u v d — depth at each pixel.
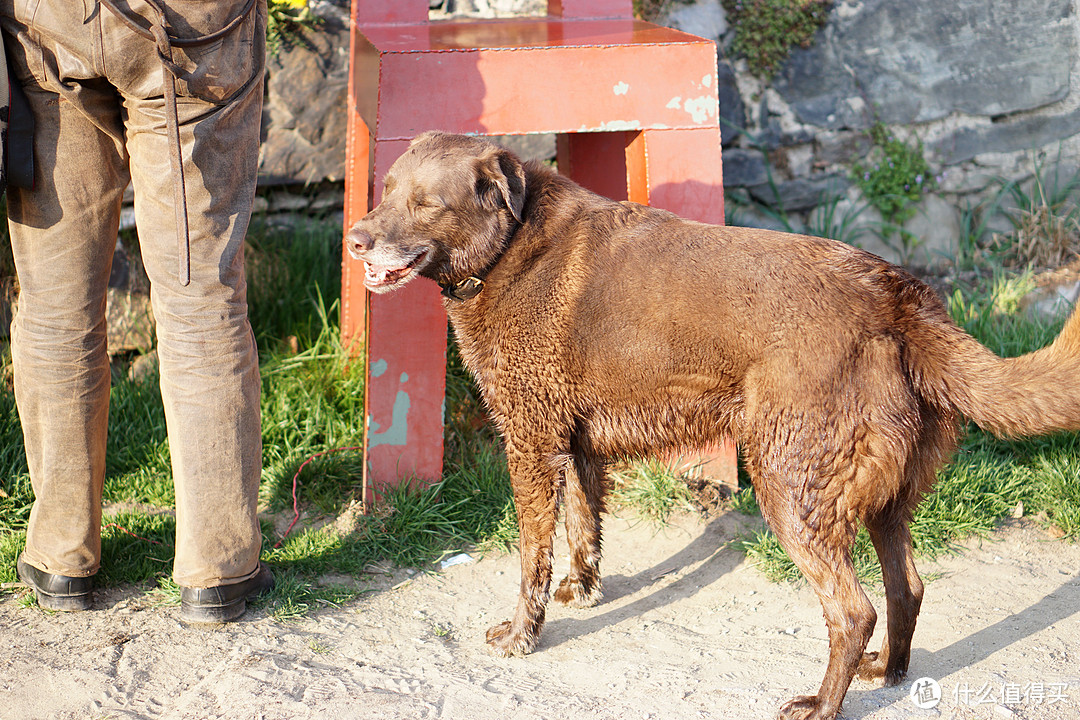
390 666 2.91
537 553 3.03
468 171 2.94
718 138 3.93
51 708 2.61
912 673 2.87
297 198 5.72
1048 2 6.04
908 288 2.71
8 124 2.76
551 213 3.03
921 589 2.82
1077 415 2.48
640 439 3.01
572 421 3.03
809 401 2.57
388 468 3.97
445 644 3.08
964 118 6.21
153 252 2.91
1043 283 5.66
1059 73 6.12
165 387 3.00
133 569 3.38
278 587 3.33
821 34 6.03
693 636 3.14
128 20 2.60
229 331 2.98
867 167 6.21
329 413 4.57
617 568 3.67
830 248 2.79
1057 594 3.33
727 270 2.76
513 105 3.78
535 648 3.06
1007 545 3.73
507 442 3.10
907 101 6.14
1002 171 6.27
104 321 3.12
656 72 3.86
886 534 2.82
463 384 4.59
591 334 2.90
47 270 2.96
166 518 3.73
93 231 2.97
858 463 2.57
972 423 4.55
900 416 2.56
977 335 5.03
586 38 4.02
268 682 2.75
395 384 3.92
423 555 3.68
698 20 5.94
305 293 5.25
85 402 3.04
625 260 2.90
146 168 2.85
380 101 3.70
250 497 3.09
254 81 2.91
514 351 3.00
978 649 2.99
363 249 2.92
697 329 2.76
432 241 2.98
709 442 2.96
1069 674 2.81
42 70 2.71
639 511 4.02
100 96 2.82
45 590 3.14
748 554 3.64
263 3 2.93
